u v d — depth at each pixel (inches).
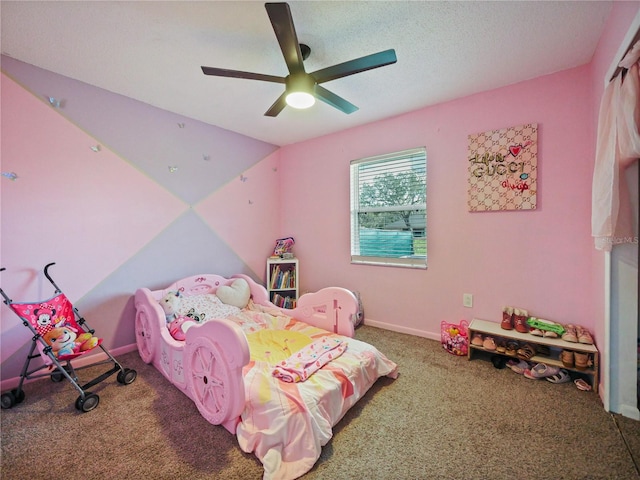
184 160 115.0
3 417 66.4
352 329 88.0
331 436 57.7
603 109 60.5
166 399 73.3
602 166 60.7
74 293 89.4
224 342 57.4
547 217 87.9
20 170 79.6
